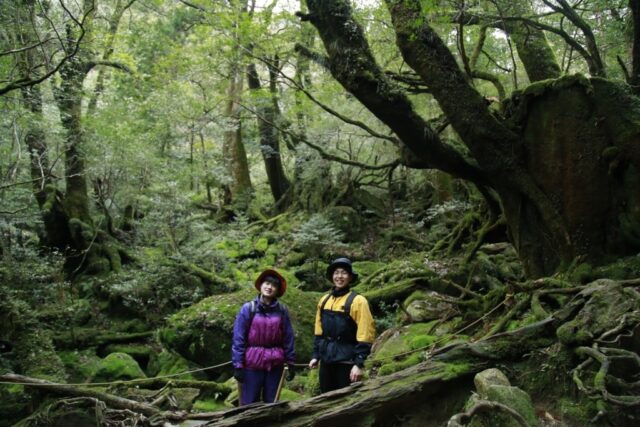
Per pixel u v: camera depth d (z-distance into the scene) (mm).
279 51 11250
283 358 4598
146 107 14797
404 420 4117
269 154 19031
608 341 3953
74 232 12898
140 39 15797
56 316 10188
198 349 8258
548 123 6281
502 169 6441
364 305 4402
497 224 8531
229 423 3951
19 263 10609
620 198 5809
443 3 7480
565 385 4109
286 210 18266
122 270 12547
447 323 7020
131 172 14391
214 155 20172
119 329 10820
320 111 14828
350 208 15008
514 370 4324
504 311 6082
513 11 8453
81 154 12961
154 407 4980
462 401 4219
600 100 5863
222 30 10312
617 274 5480
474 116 6332
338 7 6480
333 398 4137
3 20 8477
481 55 12289
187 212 14836
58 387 5051
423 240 13117
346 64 6406
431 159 6902
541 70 8836
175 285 11773
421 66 6504
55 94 11000
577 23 7379
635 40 6109
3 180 10414
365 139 16625
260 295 4699
